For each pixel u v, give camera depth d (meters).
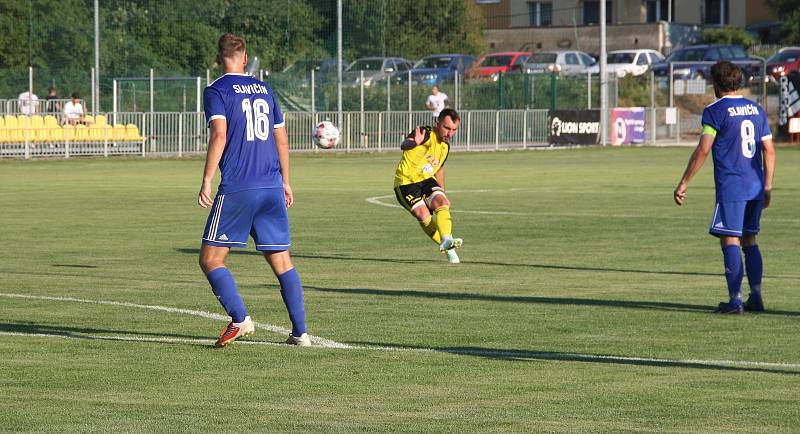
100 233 45.84
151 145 108.06
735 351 23.11
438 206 37.31
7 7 130.25
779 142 132.50
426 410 18.30
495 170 89.31
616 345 23.70
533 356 22.56
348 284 32.62
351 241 43.53
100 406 18.48
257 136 22.88
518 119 124.19
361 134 116.56
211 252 23.08
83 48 130.75
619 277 34.06
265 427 17.25
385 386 19.94
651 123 137.00
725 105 27.44
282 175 23.61
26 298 29.75
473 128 120.44
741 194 27.28
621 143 133.00
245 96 22.84
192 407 18.45
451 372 21.06
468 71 152.50
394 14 156.25
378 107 121.56
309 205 58.50
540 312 27.80
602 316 27.22
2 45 129.88
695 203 59.91
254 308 28.25
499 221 50.88
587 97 134.50
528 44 197.62
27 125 102.31
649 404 18.70
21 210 55.38
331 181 76.38
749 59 159.00
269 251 23.22
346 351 22.97
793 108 132.12
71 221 50.44
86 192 66.19
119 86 113.50
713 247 41.69
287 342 23.66
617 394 19.38
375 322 26.38
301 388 19.77
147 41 136.50
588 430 17.11
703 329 25.58
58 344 23.58
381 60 141.12
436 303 29.16
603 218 52.16
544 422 17.56
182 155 109.06
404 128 119.56
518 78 131.38
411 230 47.34
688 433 16.97
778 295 30.53
